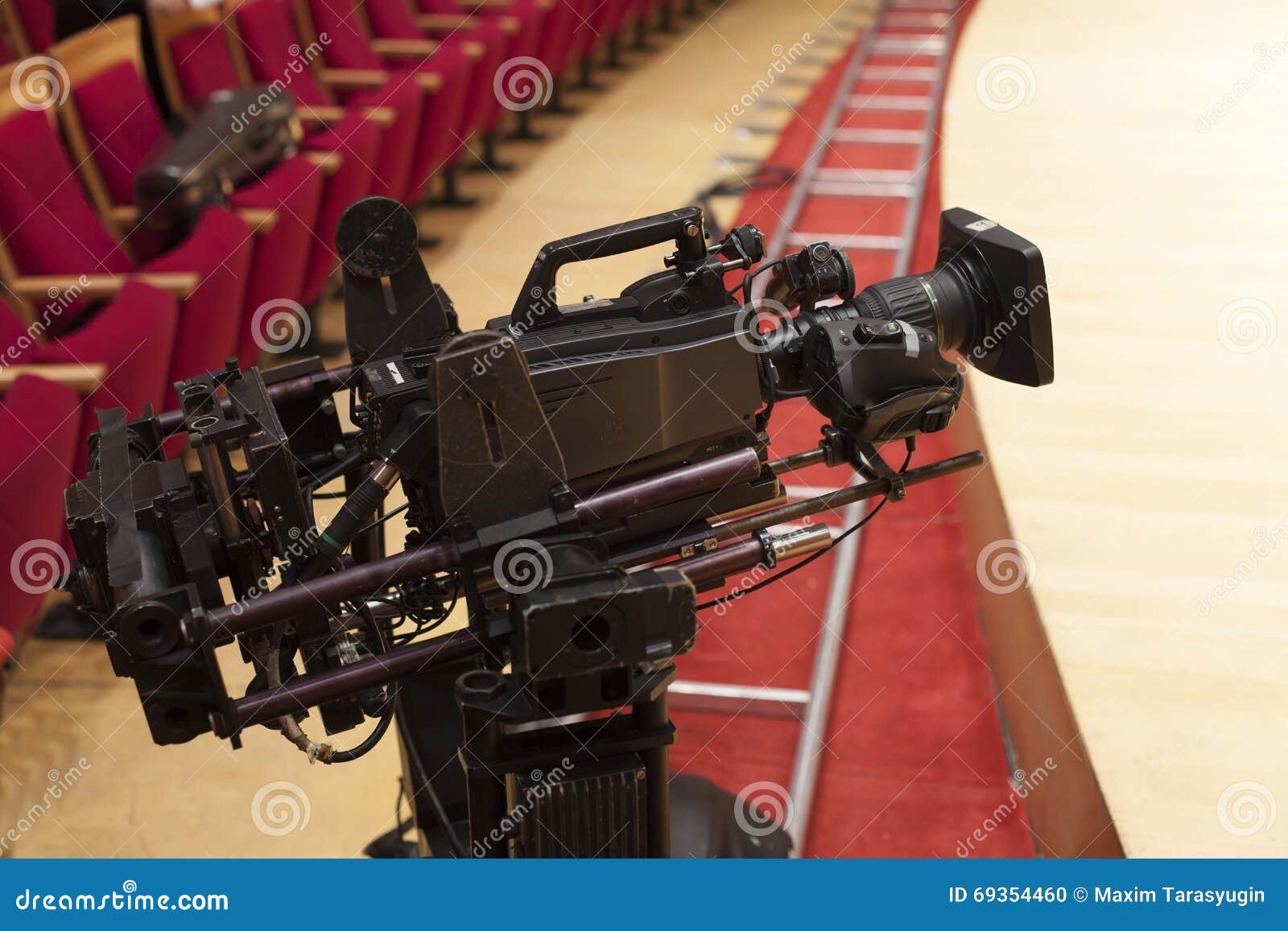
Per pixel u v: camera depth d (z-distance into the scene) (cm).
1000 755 101
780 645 115
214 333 125
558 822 49
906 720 106
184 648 44
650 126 271
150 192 133
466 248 198
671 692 109
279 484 51
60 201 126
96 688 107
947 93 211
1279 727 68
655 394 51
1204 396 109
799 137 265
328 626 51
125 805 95
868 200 226
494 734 48
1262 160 171
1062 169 168
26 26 153
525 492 48
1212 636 76
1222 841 60
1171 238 144
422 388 51
